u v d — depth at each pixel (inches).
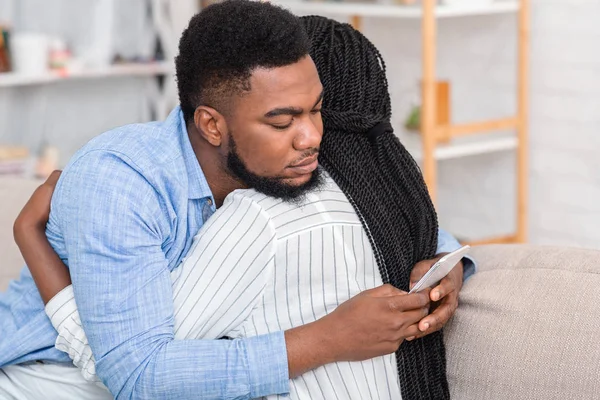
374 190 54.6
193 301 50.9
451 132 117.0
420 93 124.4
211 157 53.3
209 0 146.7
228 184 54.0
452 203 140.1
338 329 49.4
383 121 56.1
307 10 142.5
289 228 50.5
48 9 142.4
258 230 50.4
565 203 124.1
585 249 58.7
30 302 57.1
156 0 147.2
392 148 56.6
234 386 49.1
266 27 48.5
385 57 143.3
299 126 50.0
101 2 141.9
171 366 49.0
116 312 49.3
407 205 56.1
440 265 50.1
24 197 73.3
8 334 56.8
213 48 49.3
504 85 128.6
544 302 54.0
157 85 153.2
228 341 49.8
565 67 121.0
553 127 124.0
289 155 50.1
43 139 147.5
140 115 154.9
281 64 48.8
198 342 49.7
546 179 126.3
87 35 143.3
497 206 133.0
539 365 52.0
